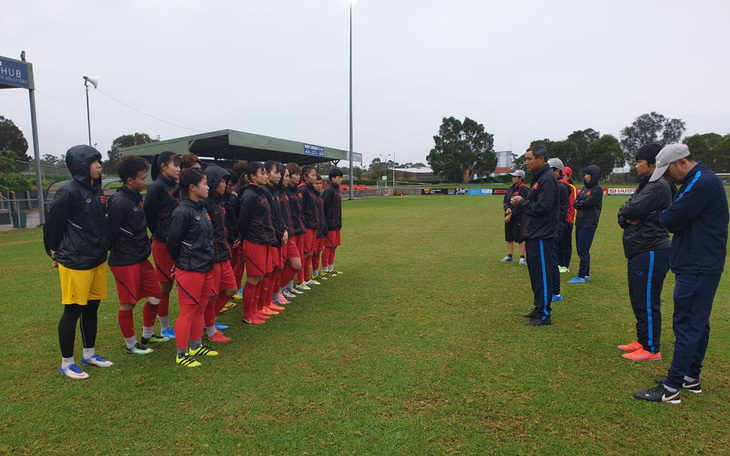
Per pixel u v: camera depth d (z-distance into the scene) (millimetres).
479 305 5227
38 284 6520
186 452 2383
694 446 2408
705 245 2836
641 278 3562
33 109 15367
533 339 4062
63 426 2658
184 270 3582
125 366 3588
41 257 9000
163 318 4395
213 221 4160
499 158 89062
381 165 108938
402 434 2533
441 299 5516
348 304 5336
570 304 5246
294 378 3283
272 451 2383
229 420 2705
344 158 37500
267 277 4910
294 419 2705
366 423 2650
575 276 6852
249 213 4496
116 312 5164
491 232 12703
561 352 3746
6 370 3490
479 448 2398
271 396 3008
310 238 6324
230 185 5227
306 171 6266
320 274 6887
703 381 3201
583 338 4086
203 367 3531
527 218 4477
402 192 49688
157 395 3055
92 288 3473
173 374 3408
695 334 2838
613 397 2965
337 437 2508
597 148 56531
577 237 6465
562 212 6934
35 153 15734
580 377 3266
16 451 2402
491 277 6789
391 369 3414
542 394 2998
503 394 3002
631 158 66688
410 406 2848
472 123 66688
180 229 3516
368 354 3730
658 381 3166
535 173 4473
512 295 5688
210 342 4109
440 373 3336
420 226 14414
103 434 2570
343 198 36219
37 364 3611
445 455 2336
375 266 7715
